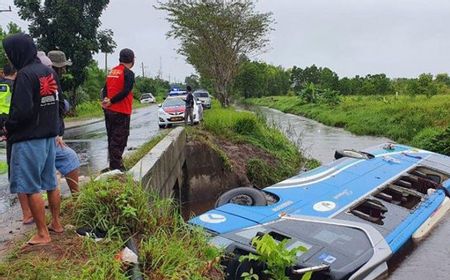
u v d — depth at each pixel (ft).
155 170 28.55
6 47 14.21
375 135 91.76
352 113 117.80
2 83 19.03
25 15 95.35
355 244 22.94
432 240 28.96
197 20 92.07
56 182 16.21
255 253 20.72
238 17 93.76
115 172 22.03
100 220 16.79
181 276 14.29
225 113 65.41
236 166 50.83
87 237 15.48
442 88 171.42
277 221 24.80
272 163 56.03
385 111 106.11
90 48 98.37
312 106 158.10
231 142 57.41
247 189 29.50
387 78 214.90
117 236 16.39
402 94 176.65
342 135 93.25
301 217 25.54
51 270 13.60
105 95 25.25
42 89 14.47
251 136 60.90
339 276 20.52
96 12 100.58
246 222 24.38
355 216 27.53
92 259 13.98
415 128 83.56
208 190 48.47
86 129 69.62
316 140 85.30
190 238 17.31
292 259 16.26
